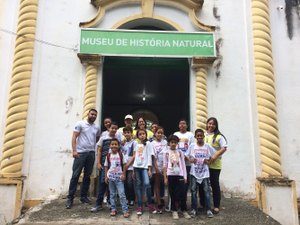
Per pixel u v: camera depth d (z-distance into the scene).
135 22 5.90
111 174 4.20
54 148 5.25
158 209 4.25
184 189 4.22
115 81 8.41
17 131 5.16
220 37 5.82
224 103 5.55
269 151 5.30
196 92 5.53
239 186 5.25
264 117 5.42
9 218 4.80
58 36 5.69
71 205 4.43
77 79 5.54
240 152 5.37
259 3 5.86
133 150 4.49
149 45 5.52
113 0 5.77
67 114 5.39
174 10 5.93
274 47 5.83
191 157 4.34
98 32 5.51
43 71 5.52
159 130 4.63
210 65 5.61
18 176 4.99
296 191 5.30
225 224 3.97
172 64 5.98
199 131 4.35
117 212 4.24
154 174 4.45
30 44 5.52
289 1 6.05
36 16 5.69
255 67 5.66
